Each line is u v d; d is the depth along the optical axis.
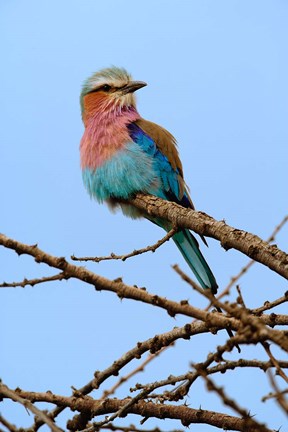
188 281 7.29
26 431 9.62
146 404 10.13
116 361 10.02
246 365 9.05
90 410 10.09
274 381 6.42
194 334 9.55
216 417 9.86
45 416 8.09
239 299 7.63
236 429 9.75
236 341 7.61
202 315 8.14
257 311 9.38
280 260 9.95
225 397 6.55
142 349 9.83
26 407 8.20
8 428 7.89
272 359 7.68
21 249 8.45
